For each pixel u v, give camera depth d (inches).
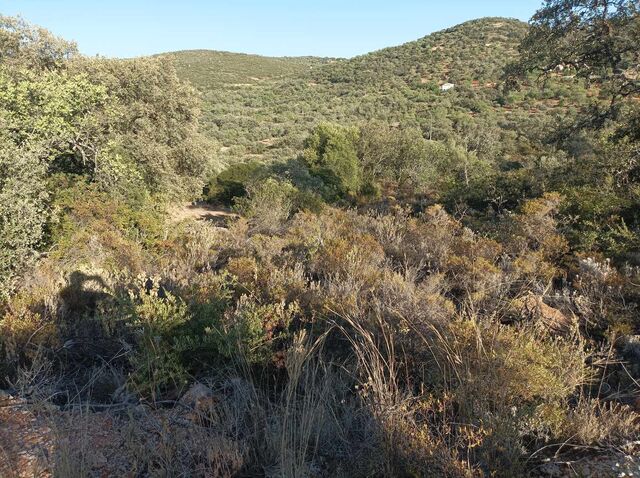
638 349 129.3
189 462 81.1
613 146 458.9
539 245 266.4
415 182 799.7
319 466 82.4
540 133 1106.1
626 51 449.7
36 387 104.3
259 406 93.4
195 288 163.2
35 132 340.5
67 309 161.5
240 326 118.5
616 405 93.5
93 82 495.8
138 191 411.5
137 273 210.5
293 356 101.6
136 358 111.3
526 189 489.7
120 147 488.1
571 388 102.4
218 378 111.7
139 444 82.4
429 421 90.2
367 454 82.4
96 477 76.2
